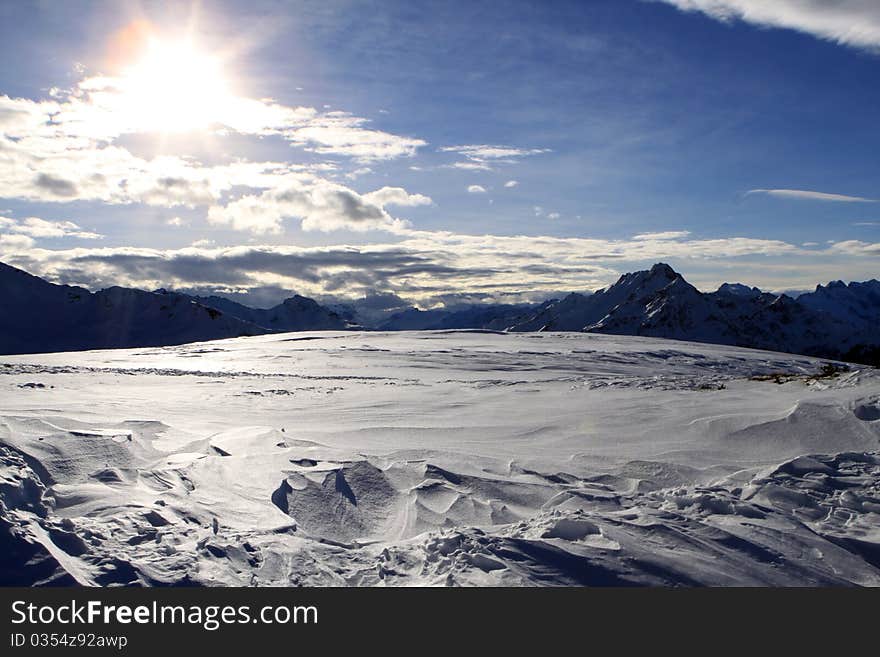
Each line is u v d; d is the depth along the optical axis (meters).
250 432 11.77
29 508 6.66
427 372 35.56
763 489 8.70
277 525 7.28
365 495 8.84
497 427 14.27
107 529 6.41
